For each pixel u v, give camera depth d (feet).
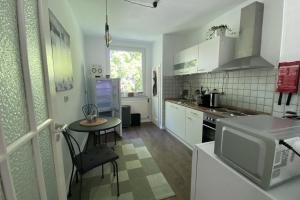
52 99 3.19
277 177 2.28
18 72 2.13
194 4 7.36
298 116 4.26
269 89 6.56
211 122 7.37
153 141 10.52
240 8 7.52
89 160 5.24
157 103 13.76
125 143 10.18
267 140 2.16
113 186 6.09
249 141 2.43
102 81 11.48
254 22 6.40
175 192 5.78
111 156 5.50
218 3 7.30
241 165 2.61
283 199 2.14
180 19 9.14
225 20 8.44
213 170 3.23
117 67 14.23
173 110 11.19
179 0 6.99
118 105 11.32
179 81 12.89
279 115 5.02
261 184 2.30
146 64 14.94
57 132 3.34
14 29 2.06
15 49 2.08
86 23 9.83
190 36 11.74
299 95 4.48
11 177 1.78
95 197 5.54
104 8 7.75
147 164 7.63
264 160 2.22
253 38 6.50
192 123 8.91
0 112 1.69
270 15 6.21
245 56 6.83
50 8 4.69
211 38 8.37
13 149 1.85
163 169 7.21
